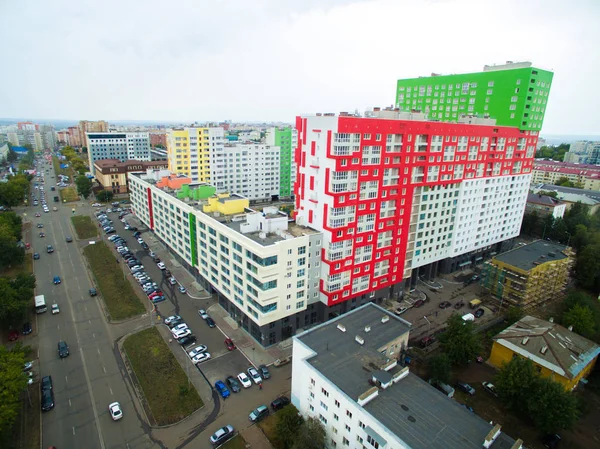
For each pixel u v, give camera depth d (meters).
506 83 115.75
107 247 130.00
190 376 69.81
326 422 54.44
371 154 81.38
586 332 82.69
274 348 78.94
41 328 83.62
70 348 77.06
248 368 72.38
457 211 109.88
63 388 66.06
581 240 137.00
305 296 82.31
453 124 96.31
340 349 60.44
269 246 71.56
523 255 108.75
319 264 84.19
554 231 148.50
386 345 62.75
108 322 86.56
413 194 94.25
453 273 121.06
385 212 89.44
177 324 85.00
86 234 144.75
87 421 59.31
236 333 83.81
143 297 98.12
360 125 76.94
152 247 132.88
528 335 74.31
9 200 172.00
